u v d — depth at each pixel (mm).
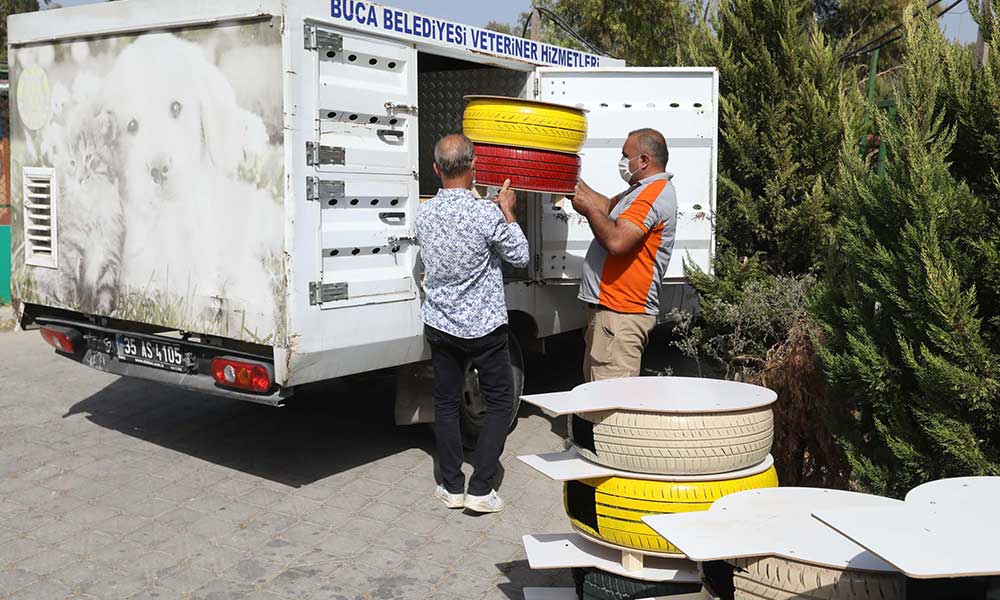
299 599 3674
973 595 2088
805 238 5305
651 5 14727
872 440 3619
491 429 4582
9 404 6480
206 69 4406
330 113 4348
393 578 3873
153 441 5699
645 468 3037
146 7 4609
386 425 6133
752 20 5582
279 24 4117
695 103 5492
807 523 2506
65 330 5367
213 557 4047
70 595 3664
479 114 4535
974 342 2961
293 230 4188
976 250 3084
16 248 5531
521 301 5648
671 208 4586
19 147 5414
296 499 4766
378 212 4656
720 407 3025
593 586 3182
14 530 4297
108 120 4879
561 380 7270
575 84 5598
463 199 4434
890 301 3242
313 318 4301
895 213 3219
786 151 5301
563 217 5684
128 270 4883
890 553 1862
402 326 4777
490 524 4504
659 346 8211
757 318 4973
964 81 3250
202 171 4480
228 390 4578
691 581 2984
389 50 4613
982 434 3107
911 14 3398
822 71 5426
